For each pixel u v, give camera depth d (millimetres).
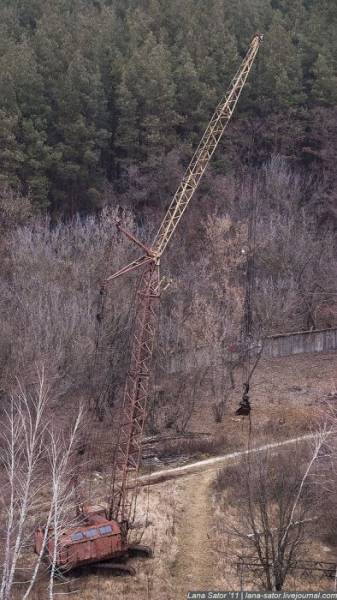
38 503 57062
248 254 99000
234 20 138125
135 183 115188
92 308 82938
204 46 127875
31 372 71688
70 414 74625
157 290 61688
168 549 57625
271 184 113562
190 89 120938
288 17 141125
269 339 97500
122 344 80500
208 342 84188
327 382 91312
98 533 54812
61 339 76000
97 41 123812
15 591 51594
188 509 63656
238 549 57344
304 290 103312
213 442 75750
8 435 62562
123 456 64312
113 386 79375
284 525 53031
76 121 111375
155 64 117812
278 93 123688
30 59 113000
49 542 52594
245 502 59625
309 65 131875
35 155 107188
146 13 137500
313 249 106250
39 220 99188
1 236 93562
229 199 109750
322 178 123500
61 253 89938
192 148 119250
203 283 92688
